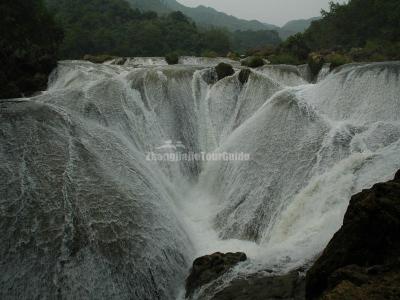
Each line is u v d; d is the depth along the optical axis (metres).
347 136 14.33
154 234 12.17
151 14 106.00
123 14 100.56
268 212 13.99
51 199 11.34
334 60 27.44
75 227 10.86
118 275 10.62
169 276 11.66
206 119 20.53
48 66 29.89
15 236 10.34
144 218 12.29
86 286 10.15
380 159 12.60
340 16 71.94
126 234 11.38
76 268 10.22
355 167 12.71
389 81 15.90
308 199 12.81
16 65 28.14
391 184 8.68
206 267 11.44
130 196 12.61
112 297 10.32
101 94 19.44
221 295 9.95
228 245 13.62
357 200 8.95
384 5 61.53
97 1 102.81
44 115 14.74
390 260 7.79
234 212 14.93
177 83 21.38
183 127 19.88
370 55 37.81
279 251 11.48
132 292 10.62
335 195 12.14
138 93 20.62
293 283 9.61
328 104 17.02
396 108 15.27
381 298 6.50
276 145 15.64
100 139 15.09
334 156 13.68
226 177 16.72
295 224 12.60
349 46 62.69
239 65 31.20
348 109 16.34
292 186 13.92
